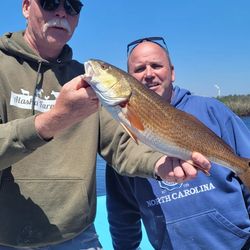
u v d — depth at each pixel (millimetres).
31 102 818
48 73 845
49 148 802
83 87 651
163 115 702
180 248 974
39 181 789
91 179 837
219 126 1011
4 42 826
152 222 1013
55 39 833
